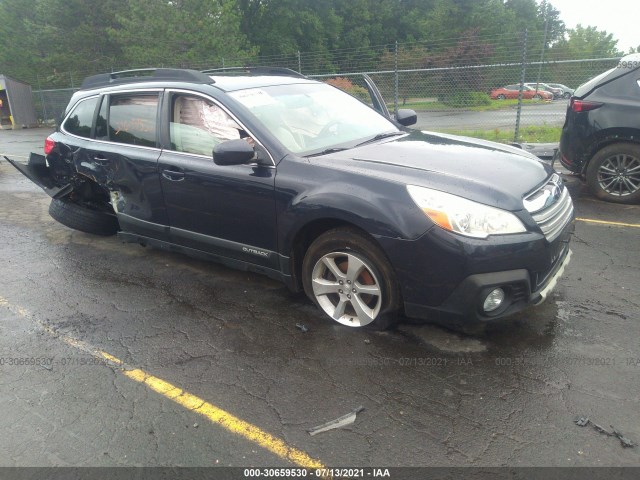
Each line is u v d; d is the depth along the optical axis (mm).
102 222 5379
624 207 5949
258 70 5039
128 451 2432
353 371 2961
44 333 3580
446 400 2674
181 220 4125
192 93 3984
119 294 4176
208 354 3225
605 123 5922
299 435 2477
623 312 3486
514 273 2846
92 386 2947
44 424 2646
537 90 13773
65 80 27766
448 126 13406
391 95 15750
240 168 3605
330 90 4590
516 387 2754
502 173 3186
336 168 3252
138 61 21484
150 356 3230
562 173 7750
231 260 3945
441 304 2941
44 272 4715
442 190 2930
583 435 2393
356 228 3162
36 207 7199
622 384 2742
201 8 22422
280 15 48438
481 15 42125
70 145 4988
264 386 2869
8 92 21797
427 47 21016
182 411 2695
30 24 28250
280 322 3582
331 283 3410
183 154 4004
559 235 3113
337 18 53312
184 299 4031
